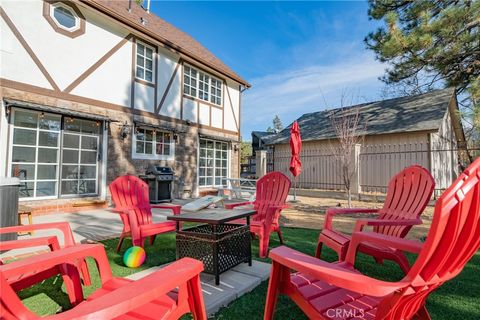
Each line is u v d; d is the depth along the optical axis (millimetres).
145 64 8320
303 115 15805
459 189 1042
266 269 2807
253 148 25422
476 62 8016
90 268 2867
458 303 2100
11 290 1157
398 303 1190
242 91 12664
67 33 6430
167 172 8273
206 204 3994
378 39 8562
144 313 1397
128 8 9172
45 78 6051
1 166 5398
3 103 5410
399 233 2670
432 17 7594
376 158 10273
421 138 9289
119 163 7469
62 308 2051
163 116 8805
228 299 2168
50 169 6203
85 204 6625
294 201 8711
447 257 1108
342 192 9812
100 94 7090
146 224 3555
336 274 1217
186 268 1392
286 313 1969
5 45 5457
